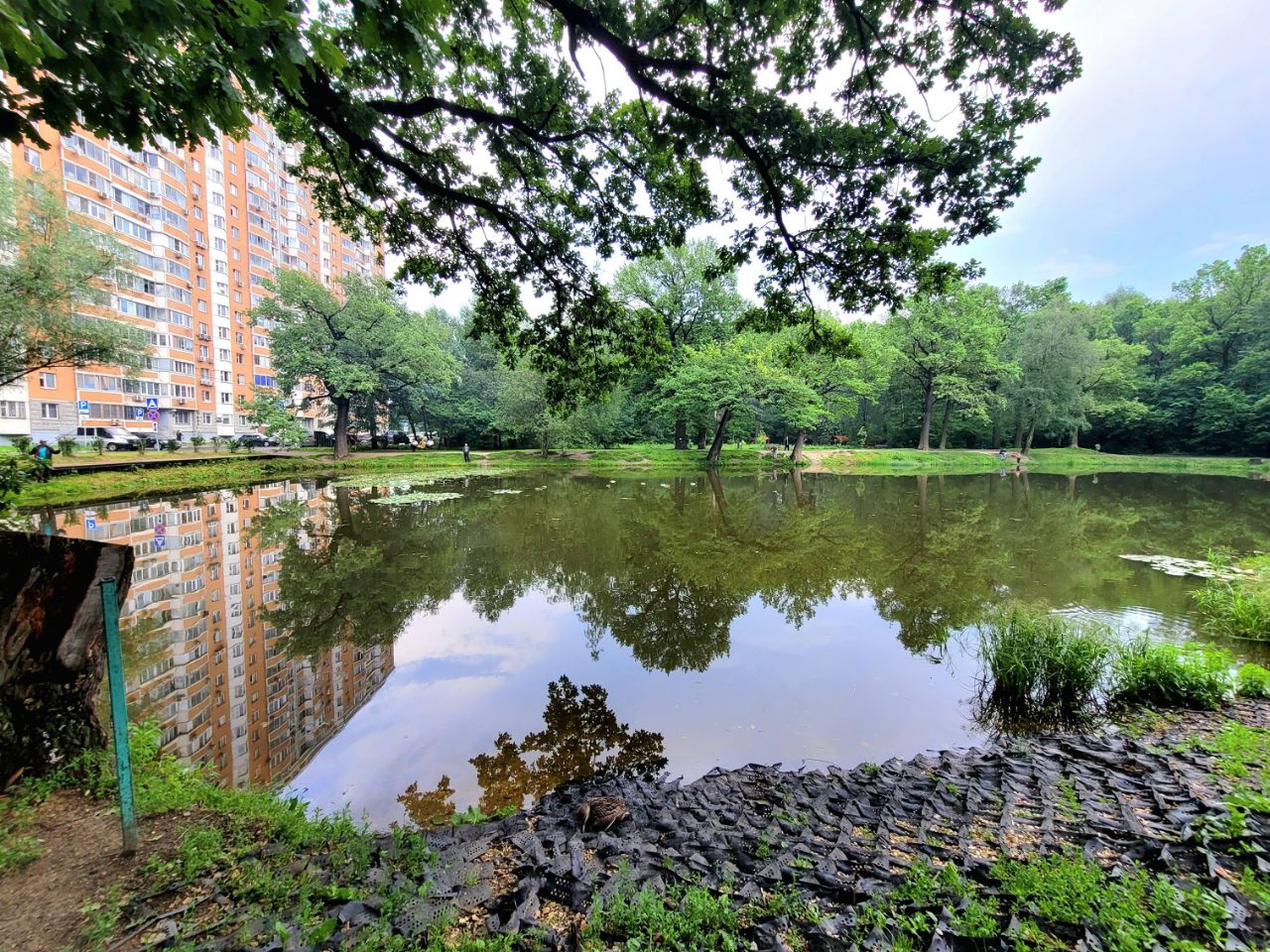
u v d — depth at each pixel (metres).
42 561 3.09
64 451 19.67
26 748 3.03
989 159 4.72
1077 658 5.23
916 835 3.03
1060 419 36.91
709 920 2.27
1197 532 13.80
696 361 30.28
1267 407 34.31
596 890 2.52
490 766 4.36
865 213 5.29
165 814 2.94
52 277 14.96
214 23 2.25
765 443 42.34
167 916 2.19
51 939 2.04
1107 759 3.90
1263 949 1.94
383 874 2.57
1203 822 2.77
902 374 39.06
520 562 11.02
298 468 26.61
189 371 39.22
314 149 6.08
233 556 10.95
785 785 3.82
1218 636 6.59
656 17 4.74
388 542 12.35
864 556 11.52
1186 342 40.16
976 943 2.08
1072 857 2.62
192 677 6.00
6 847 2.50
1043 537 13.21
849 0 4.39
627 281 32.25
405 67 4.71
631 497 20.19
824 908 2.37
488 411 38.03
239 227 44.62
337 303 29.25
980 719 5.09
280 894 2.38
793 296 6.30
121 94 2.42
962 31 4.32
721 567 10.75
